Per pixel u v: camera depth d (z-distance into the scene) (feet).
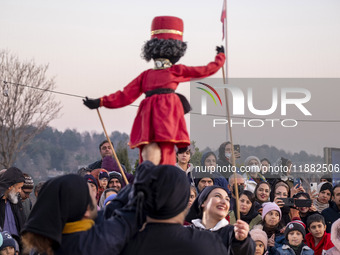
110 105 11.85
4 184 23.61
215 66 11.87
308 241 22.85
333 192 25.49
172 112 11.44
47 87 98.84
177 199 9.80
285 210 24.35
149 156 11.34
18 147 100.22
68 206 9.45
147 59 11.95
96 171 26.25
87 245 9.35
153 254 9.61
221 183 25.49
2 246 21.52
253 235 20.77
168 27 11.78
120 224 9.67
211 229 14.90
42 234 9.25
